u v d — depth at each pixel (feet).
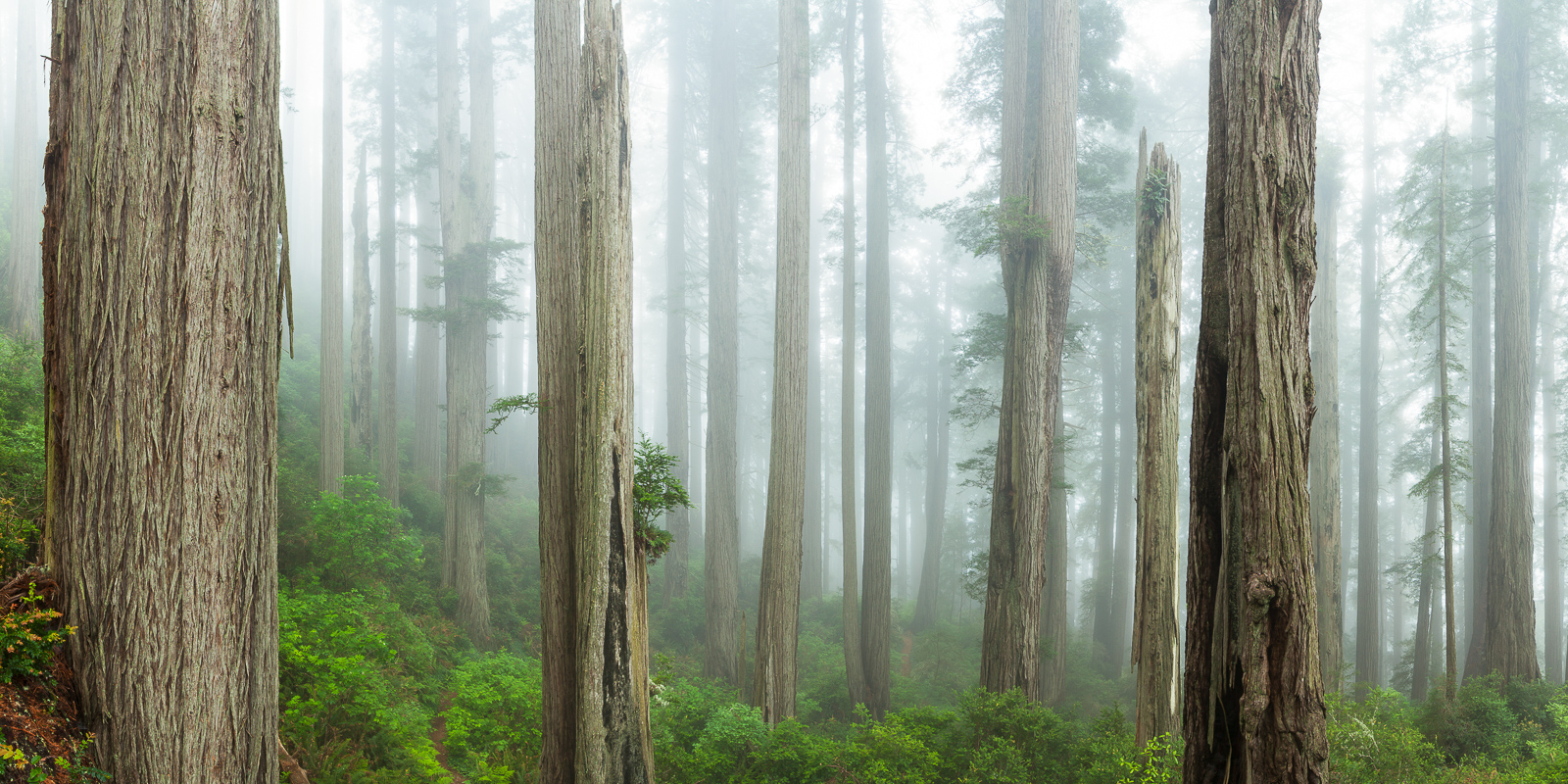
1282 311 15.46
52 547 13.84
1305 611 14.66
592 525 22.35
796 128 46.34
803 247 45.42
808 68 47.42
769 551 42.91
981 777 31.53
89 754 12.94
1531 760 37.65
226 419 14.11
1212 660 16.03
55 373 14.02
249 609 14.40
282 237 15.57
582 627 22.45
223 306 14.12
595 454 22.52
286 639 25.85
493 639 52.95
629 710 22.43
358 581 40.34
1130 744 32.60
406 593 49.32
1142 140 34.14
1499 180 57.31
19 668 12.40
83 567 13.39
